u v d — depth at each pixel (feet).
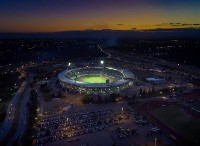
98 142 587.27
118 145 568.41
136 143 581.12
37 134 625.41
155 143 576.61
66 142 587.27
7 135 627.46
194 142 582.76
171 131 640.99
